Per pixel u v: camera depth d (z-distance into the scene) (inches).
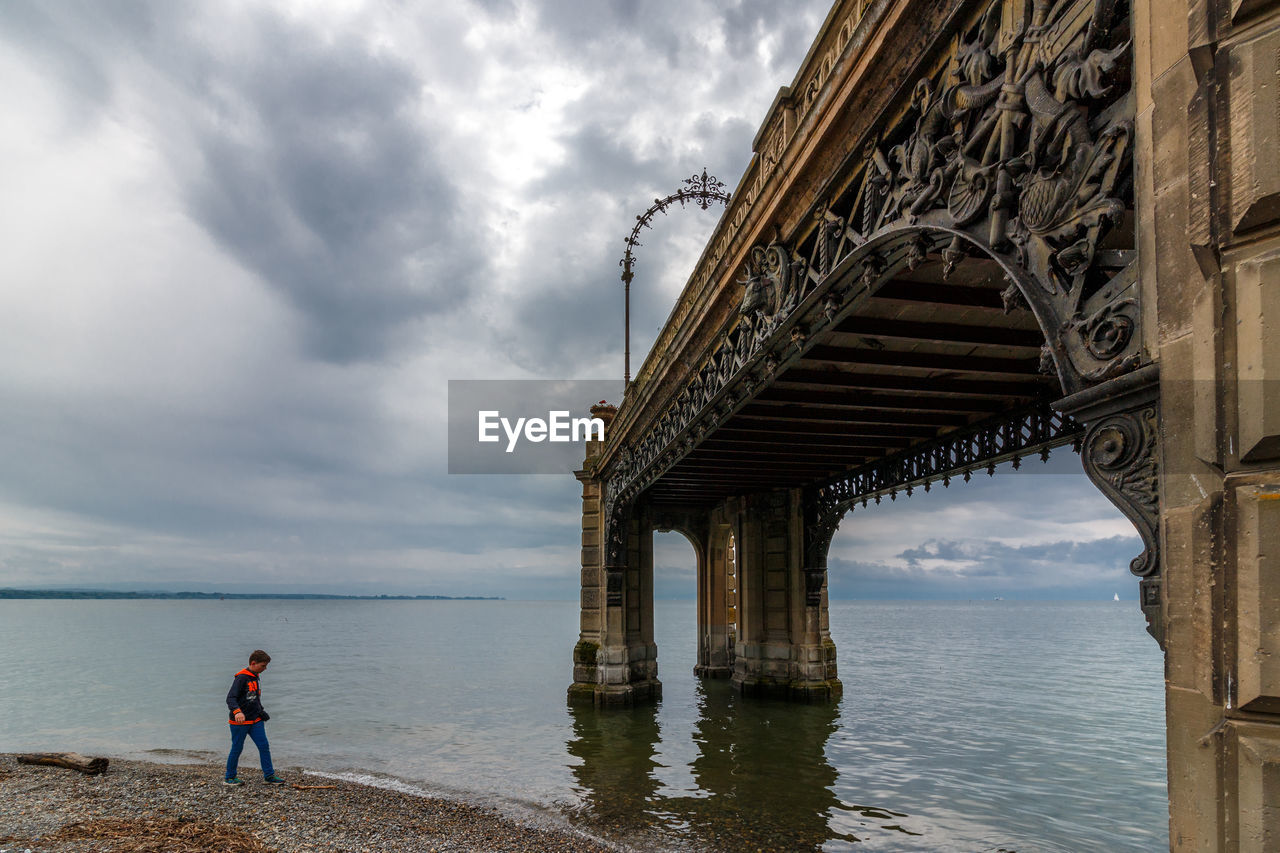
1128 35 144.1
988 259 360.2
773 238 374.9
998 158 185.3
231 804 509.7
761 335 398.3
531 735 924.6
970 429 665.6
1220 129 101.5
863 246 267.4
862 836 532.7
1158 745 845.8
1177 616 109.8
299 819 488.1
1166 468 114.0
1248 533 95.3
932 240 240.8
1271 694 91.0
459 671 1782.7
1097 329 142.2
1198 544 105.4
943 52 219.0
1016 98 173.5
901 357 500.7
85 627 4987.7
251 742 906.1
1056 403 152.7
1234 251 99.9
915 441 766.5
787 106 344.8
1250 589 94.8
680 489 1137.4
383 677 1643.7
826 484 1026.7
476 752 831.1
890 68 243.6
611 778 706.2
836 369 541.3
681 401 634.2
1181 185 113.6
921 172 223.3
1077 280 149.9
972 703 1160.8
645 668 1189.7
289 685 1492.4
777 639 1122.7
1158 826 554.6
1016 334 462.3
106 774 596.7
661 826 557.3
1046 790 654.5
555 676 1656.0
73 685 1501.0
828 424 710.5
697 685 1323.8
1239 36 100.6
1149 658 2203.5
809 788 663.8
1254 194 95.3
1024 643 3056.1
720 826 557.0
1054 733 914.1
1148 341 126.9
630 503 1087.6
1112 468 139.1
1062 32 159.0
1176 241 114.0
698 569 1443.2
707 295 482.9
